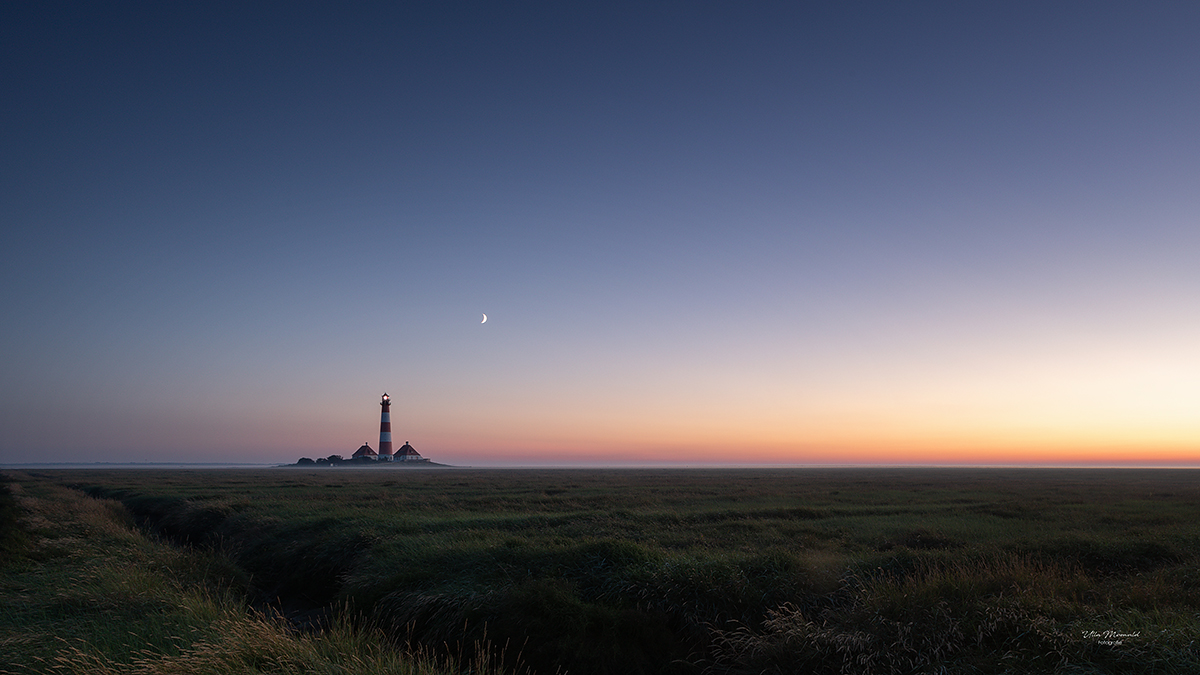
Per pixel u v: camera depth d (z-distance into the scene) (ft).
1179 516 100.12
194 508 128.77
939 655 32.83
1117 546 61.93
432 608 48.78
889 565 52.75
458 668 40.60
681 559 53.11
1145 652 29.73
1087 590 41.37
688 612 44.62
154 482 285.64
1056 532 77.25
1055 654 31.14
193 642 33.55
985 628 34.22
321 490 191.31
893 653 33.78
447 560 58.90
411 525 83.05
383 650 38.96
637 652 41.52
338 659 32.94
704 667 40.73
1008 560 52.80
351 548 72.43
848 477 351.87
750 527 85.61
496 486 221.87
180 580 57.67
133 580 48.85
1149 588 40.32
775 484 238.48
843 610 40.93
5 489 182.80
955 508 117.39
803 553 60.70
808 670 35.19
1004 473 483.92
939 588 40.27
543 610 43.98
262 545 87.66
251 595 66.80
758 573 49.42
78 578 49.88
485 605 46.78
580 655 40.57
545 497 147.13
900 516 104.32
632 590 47.91
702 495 157.89
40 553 62.39
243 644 32.55
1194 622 32.30
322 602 64.90
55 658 30.68
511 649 41.96
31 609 41.45
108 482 294.87
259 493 173.88
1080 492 177.68
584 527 83.71
